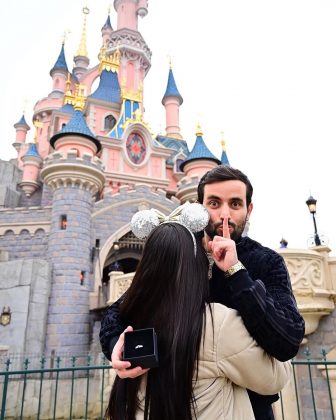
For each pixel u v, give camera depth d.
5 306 16.95
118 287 16.05
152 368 1.38
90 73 47.91
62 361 17.05
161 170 31.53
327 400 7.36
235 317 1.38
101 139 29.70
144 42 45.22
